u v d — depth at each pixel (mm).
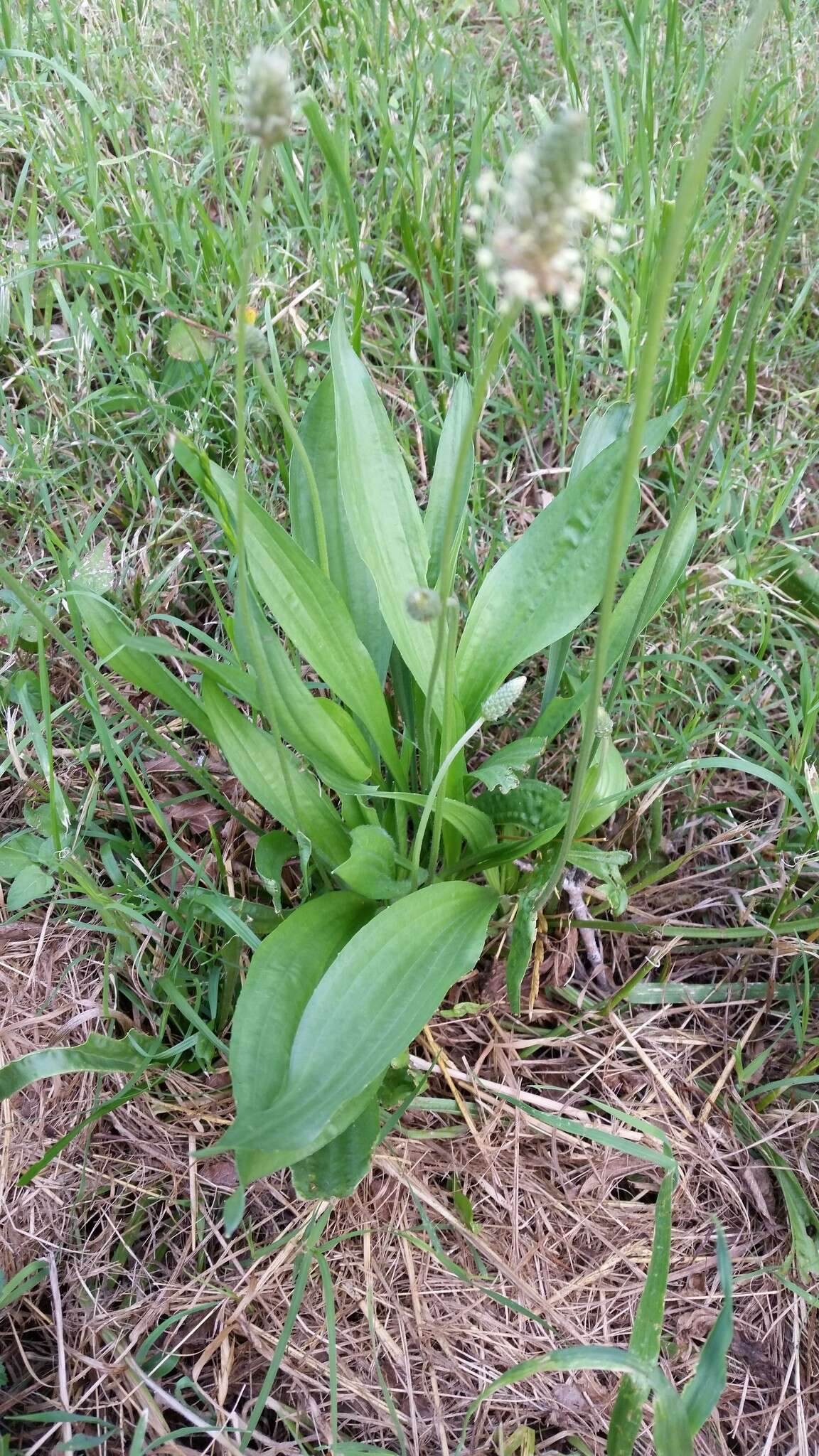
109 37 622
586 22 654
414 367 505
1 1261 347
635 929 409
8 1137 363
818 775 378
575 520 348
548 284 171
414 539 353
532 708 462
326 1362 336
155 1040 363
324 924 335
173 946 400
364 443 346
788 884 428
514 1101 373
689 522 362
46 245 542
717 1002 417
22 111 550
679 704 466
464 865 375
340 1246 354
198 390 499
